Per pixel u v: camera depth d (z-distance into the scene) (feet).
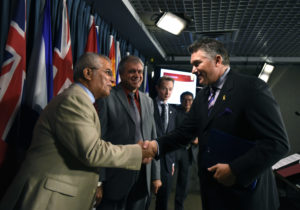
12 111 3.92
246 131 3.20
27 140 4.31
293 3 7.27
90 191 3.54
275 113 2.98
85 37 7.02
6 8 4.17
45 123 3.35
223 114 3.33
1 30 4.10
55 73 5.16
